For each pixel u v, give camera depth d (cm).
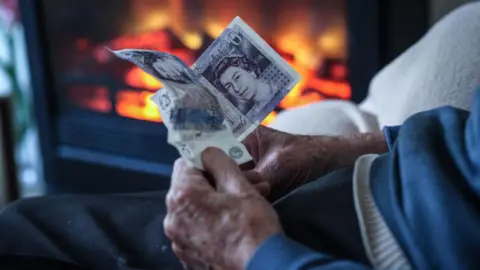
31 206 90
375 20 165
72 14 218
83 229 88
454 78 109
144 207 92
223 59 83
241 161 74
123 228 89
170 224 69
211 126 74
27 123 244
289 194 73
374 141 92
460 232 58
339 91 184
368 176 67
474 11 119
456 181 61
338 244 65
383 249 62
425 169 61
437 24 125
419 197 60
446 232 58
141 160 214
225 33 84
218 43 84
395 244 62
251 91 83
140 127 213
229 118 81
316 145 90
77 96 224
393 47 166
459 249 58
